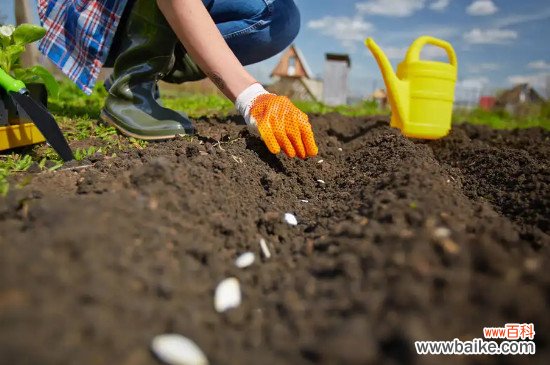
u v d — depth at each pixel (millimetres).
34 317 758
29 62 4160
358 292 923
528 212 1691
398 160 2018
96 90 4750
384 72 2922
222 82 2043
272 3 2873
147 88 2457
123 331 818
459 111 9562
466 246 997
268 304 1014
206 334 892
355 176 2041
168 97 6391
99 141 2268
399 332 792
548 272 966
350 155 2527
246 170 1872
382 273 944
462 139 3074
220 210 1425
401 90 2898
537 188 1864
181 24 1952
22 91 1772
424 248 980
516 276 932
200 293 1023
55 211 1064
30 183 1501
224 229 1322
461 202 1456
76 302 822
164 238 1104
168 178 1351
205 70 2059
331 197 1844
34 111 1788
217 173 1696
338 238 1191
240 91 2037
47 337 738
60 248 911
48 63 8133
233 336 906
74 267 886
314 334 877
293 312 938
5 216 1191
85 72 2432
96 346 770
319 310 924
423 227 1081
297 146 1971
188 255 1130
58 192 1453
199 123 3025
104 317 815
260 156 2098
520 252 1080
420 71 2896
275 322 945
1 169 1632
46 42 2539
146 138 2326
